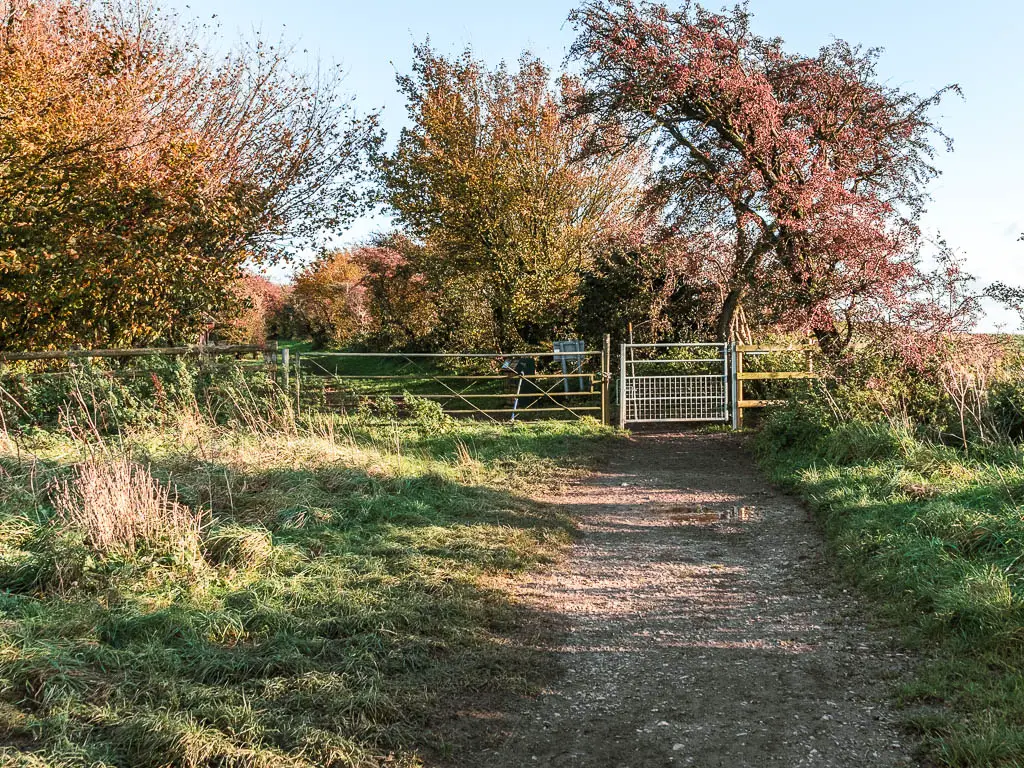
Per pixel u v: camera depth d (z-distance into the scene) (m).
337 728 3.61
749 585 6.27
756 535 7.85
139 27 16.95
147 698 3.66
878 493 7.94
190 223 14.40
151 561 5.40
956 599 4.89
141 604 4.77
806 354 16.11
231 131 17.53
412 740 3.70
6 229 11.70
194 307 15.65
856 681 4.37
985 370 10.60
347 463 9.19
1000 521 5.95
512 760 3.62
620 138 17.59
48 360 12.96
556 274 24.17
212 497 7.36
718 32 15.54
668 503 9.50
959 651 4.50
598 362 21.81
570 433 14.77
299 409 12.87
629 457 13.04
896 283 12.84
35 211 12.12
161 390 11.35
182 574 5.37
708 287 20.84
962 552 5.80
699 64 15.08
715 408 16.27
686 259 20.19
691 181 17.22
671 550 7.39
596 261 22.61
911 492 7.53
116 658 3.99
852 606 5.60
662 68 15.18
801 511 8.70
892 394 11.28
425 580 5.85
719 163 16.73
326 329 46.00
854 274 13.47
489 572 6.39
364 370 31.27
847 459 9.99
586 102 16.91
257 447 9.52
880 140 16.22
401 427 14.29
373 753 3.53
